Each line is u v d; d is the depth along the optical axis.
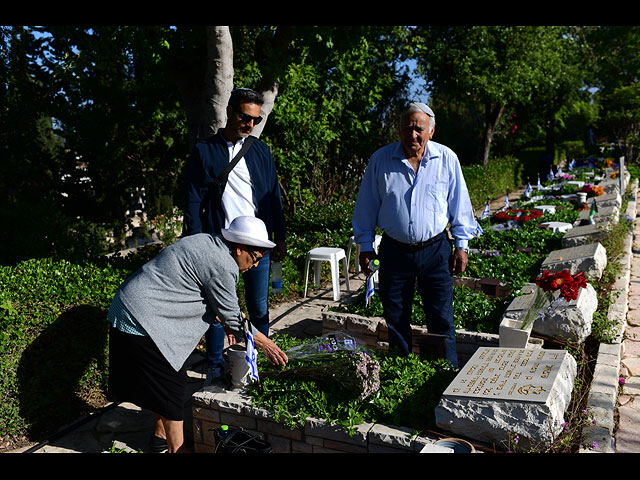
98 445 3.84
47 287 4.31
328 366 3.48
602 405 4.06
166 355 3.05
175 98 11.43
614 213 10.28
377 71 16.12
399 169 3.99
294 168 12.13
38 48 10.77
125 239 13.16
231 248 3.13
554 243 8.48
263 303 4.41
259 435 3.40
